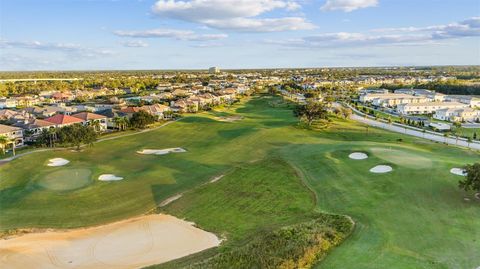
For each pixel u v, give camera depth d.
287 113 139.50
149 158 77.00
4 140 83.31
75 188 57.69
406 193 47.41
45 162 72.75
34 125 100.94
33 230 45.22
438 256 32.56
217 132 103.62
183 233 43.78
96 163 73.12
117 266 36.53
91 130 89.00
